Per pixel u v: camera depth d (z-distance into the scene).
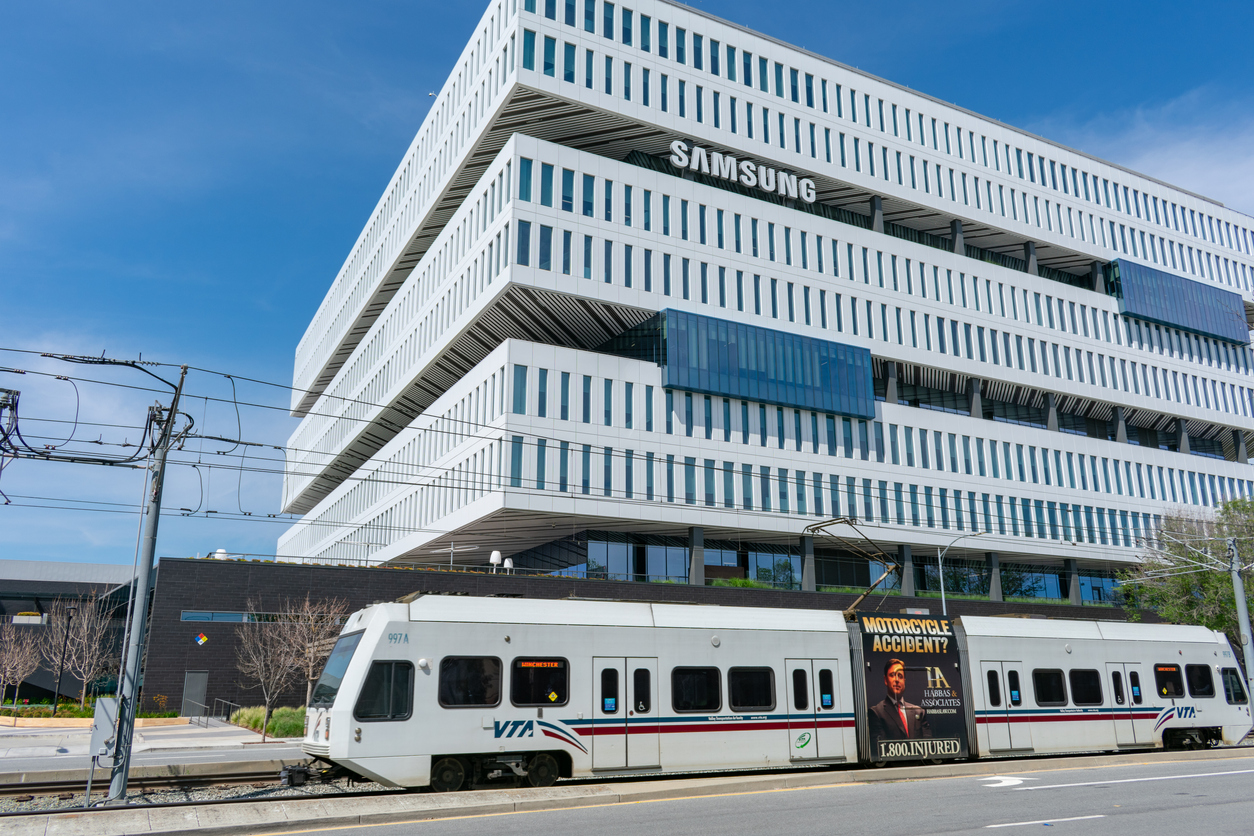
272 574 39.72
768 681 18.97
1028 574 61.12
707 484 47.31
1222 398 70.62
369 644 15.95
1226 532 45.56
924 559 58.06
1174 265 71.19
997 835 12.01
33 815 12.53
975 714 20.84
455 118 54.59
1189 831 12.34
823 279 54.00
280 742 29.84
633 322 49.19
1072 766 19.67
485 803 13.83
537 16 47.41
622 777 17.89
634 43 50.25
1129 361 66.00
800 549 50.97
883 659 20.27
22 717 41.44
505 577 42.84
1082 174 68.38
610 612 18.05
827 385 52.06
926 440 55.47
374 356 68.69
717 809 13.97
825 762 19.03
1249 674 29.38
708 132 51.78
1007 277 61.81
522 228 44.78
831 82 57.66
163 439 17.22
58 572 75.88
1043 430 60.44
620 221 47.81
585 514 43.81
